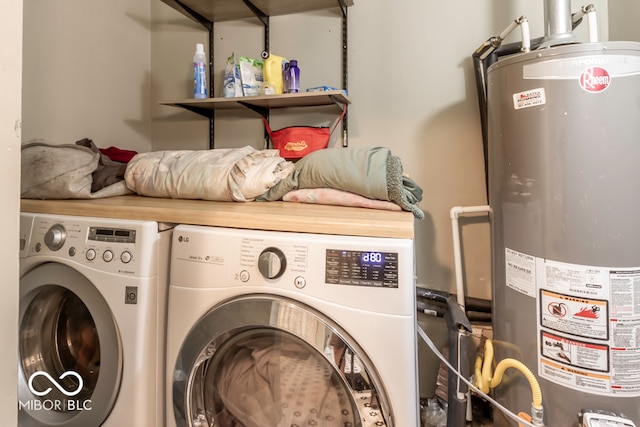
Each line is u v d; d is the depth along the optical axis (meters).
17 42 0.50
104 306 0.86
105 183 1.17
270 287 0.73
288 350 0.79
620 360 0.81
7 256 0.49
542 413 0.88
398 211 0.91
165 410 0.86
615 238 0.80
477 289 1.42
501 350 1.02
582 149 0.80
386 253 0.68
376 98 1.51
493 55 1.29
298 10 1.59
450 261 1.44
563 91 0.81
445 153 1.44
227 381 0.84
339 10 1.55
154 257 0.84
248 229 0.80
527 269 0.91
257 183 1.03
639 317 0.80
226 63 1.70
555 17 1.00
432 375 1.45
